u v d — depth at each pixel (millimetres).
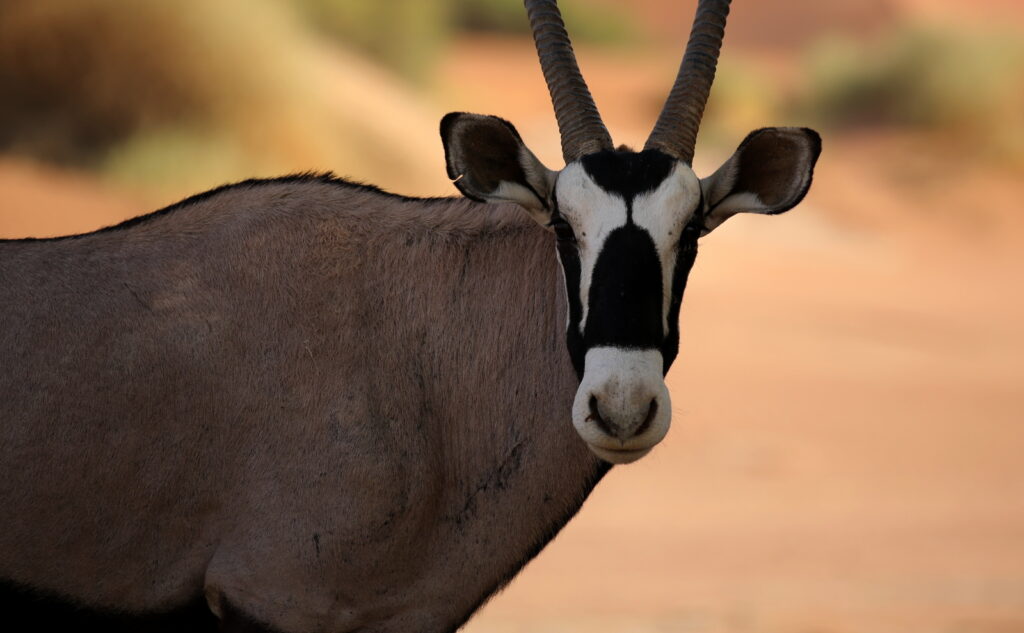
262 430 16312
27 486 16219
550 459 16984
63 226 56375
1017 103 131875
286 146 70125
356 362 16578
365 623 16578
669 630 28500
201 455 16281
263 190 17500
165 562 16391
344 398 16406
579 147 16859
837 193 107938
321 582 16188
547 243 17312
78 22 65688
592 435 14938
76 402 16312
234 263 16891
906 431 53656
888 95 137125
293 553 16141
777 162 16703
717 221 16766
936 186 115938
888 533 39438
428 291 17156
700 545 37812
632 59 167250
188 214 17406
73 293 16781
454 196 17812
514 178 16438
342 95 78375
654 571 34875
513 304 17219
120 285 16812
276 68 70812
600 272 15438
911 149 127188
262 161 67938
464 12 159000
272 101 70062
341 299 16797
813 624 28922
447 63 124938
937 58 137500
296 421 16312
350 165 72500
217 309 16656
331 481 16188
